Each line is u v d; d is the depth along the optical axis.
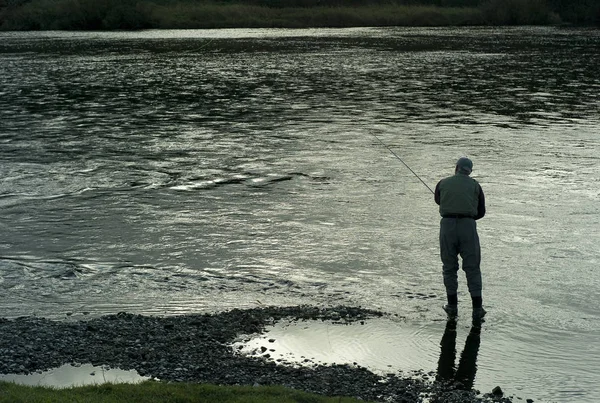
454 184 8.74
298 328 8.31
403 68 39.31
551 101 27.05
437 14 80.75
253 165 16.98
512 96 28.48
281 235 11.95
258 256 10.98
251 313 8.73
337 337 8.09
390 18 80.19
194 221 12.75
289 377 7.07
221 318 8.58
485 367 7.41
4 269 10.45
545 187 14.65
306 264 10.62
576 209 13.09
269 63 42.53
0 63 42.69
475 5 85.69
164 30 73.94
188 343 7.85
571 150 18.22
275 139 20.06
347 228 12.27
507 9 80.06
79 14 75.00
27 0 78.88
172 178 15.80
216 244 11.55
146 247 11.42
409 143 19.31
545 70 37.75
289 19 78.94
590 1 82.81
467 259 8.67
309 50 50.84
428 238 11.72
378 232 12.04
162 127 22.05
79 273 10.33
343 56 46.25
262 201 13.97
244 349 7.74
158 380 6.89
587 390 6.93
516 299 9.19
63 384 6.77
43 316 8.79
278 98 28.34
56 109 25.78
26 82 33.78
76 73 37.66
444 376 7.21
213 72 38.09
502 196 13.99
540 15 79.81
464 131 21.03
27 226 12.50
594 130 21.02
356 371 7.26
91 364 7.26
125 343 7.81
